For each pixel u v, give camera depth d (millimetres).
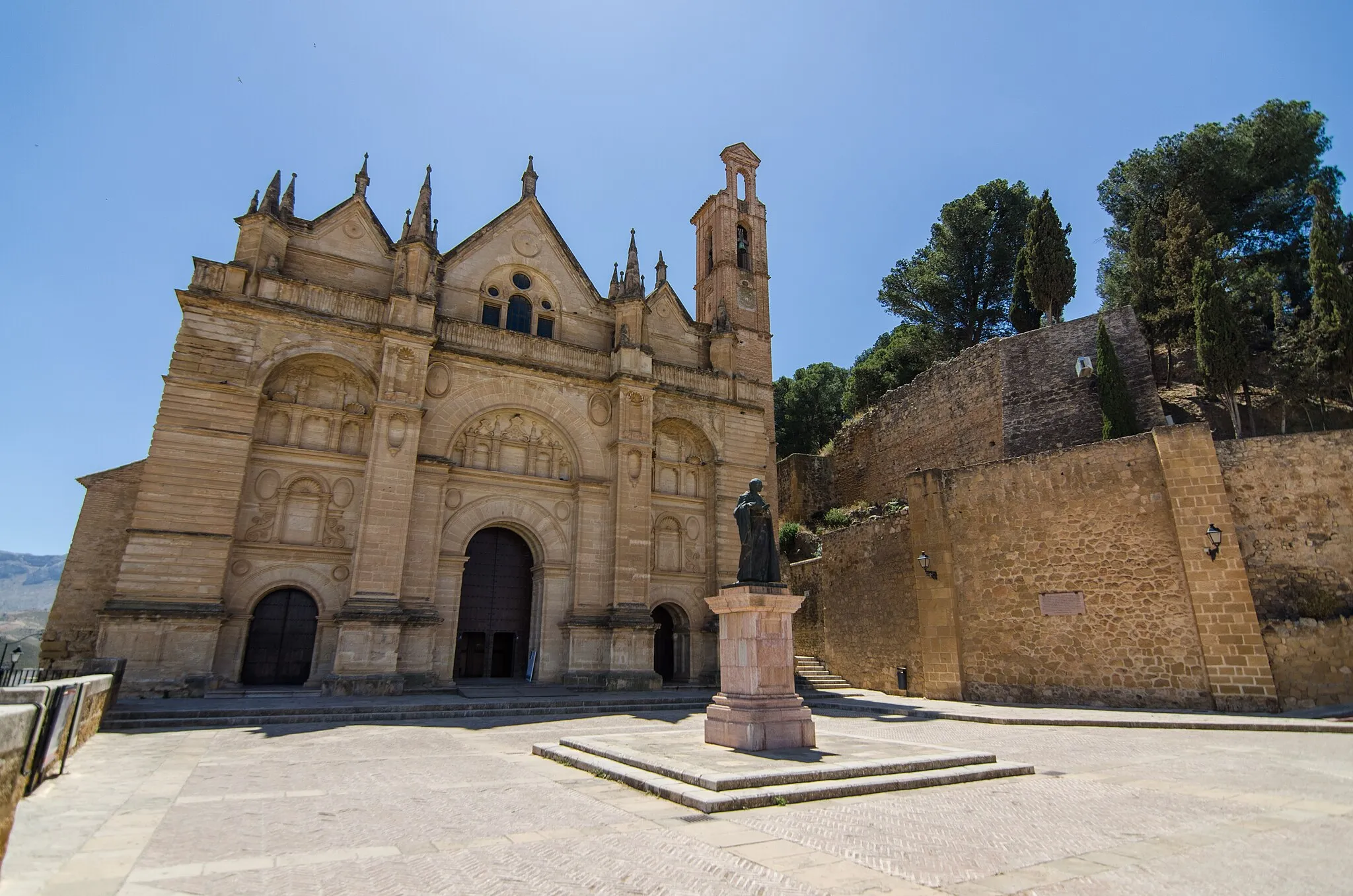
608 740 14836
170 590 25281
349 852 7738
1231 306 32594
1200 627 22328
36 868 6980
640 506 34344
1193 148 45406
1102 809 9836
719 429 39219
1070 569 25344
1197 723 18812
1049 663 25312
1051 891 6598
